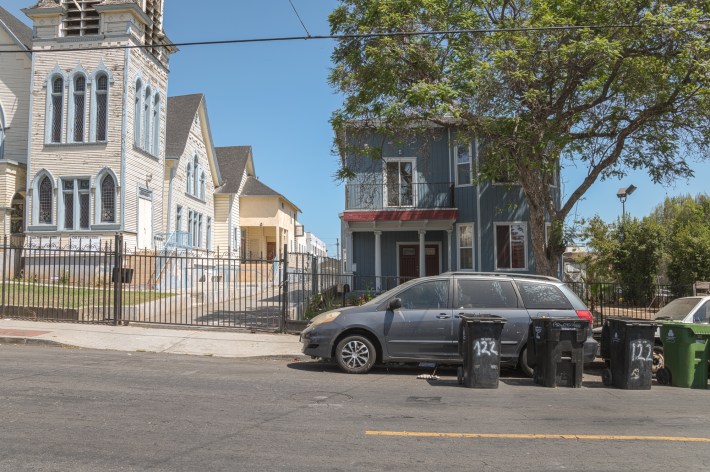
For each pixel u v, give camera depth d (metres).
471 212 22.09
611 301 15.88
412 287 10.47
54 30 24.77
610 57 13.10
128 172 24.67
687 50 13.31
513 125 14.50
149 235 26.77
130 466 4.92
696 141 15.81
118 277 15.09
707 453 5.72
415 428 6.43
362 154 17.19
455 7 15.38
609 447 5.88
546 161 14.95
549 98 15.42
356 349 10.20
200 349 12.39
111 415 6.56
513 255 21.88
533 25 14.24
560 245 15.66
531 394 8.78
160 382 8.60
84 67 24.58
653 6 13.73
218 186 37.62
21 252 23.86
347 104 16.48
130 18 24.61
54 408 6.80
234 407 7.16
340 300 19.56
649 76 14.76
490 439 6.06
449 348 10.02
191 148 33.03
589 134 15.50
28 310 15.20
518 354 10.14
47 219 24.48
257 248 41.59
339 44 16.09
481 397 8.40
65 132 24.50
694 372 9.75
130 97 24.83
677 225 25.53
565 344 9.46
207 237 35.91
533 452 5.64
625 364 9.46
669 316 11.70
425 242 23.03
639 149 16.53
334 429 6.28
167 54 28.97
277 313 18.08
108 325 14.73
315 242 52.81
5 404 6.91
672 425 6.86
